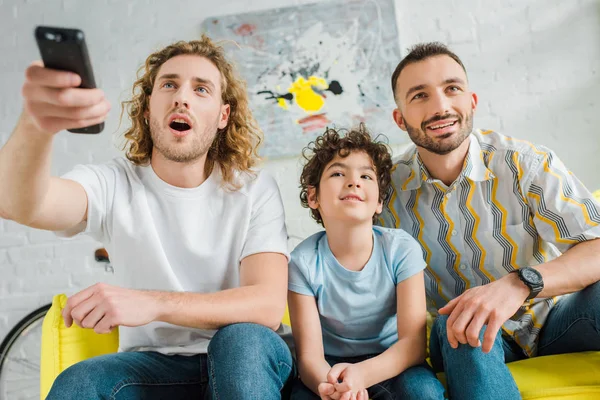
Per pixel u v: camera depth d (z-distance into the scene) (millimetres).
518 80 2779
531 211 1493
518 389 1171
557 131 2746
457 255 1545
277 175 2805
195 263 1322
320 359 1290
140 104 1460
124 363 1139
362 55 2795
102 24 2914
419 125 1493
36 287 2865
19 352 2799
